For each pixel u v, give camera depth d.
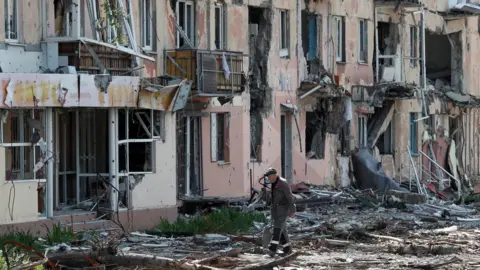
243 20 66.38
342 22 76.50
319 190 70.50
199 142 62.97
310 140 74.62
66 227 49.12
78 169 54.25
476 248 49.28
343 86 75.94
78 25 50.62
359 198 69.25
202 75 59.12
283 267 42.16
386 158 80.94
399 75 81.94
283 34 70.62
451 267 43.25
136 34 56.94
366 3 78.88
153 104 54.81
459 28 90.94
